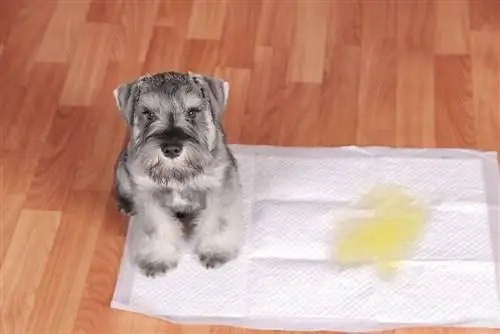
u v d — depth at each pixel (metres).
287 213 2.05
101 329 1.94
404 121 2.18
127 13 2.39
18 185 2.12
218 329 1.93
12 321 1.95
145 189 1.90
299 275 1.97
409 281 1.96
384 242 2.01
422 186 2.08
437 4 2.37
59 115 2.21
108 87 2.26
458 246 2.00
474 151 2.12
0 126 2.20
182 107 1.83
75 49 2.33
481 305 1.93
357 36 2.32
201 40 2.33
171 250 1.99
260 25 2.35
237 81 2.26
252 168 2.11
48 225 2.06
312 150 2.14
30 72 2.29
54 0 2.42
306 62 2.29
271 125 2.18
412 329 1.91
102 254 2.03
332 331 1.92
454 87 2.23
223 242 2.00
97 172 2.13
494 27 2.32
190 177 1.87
